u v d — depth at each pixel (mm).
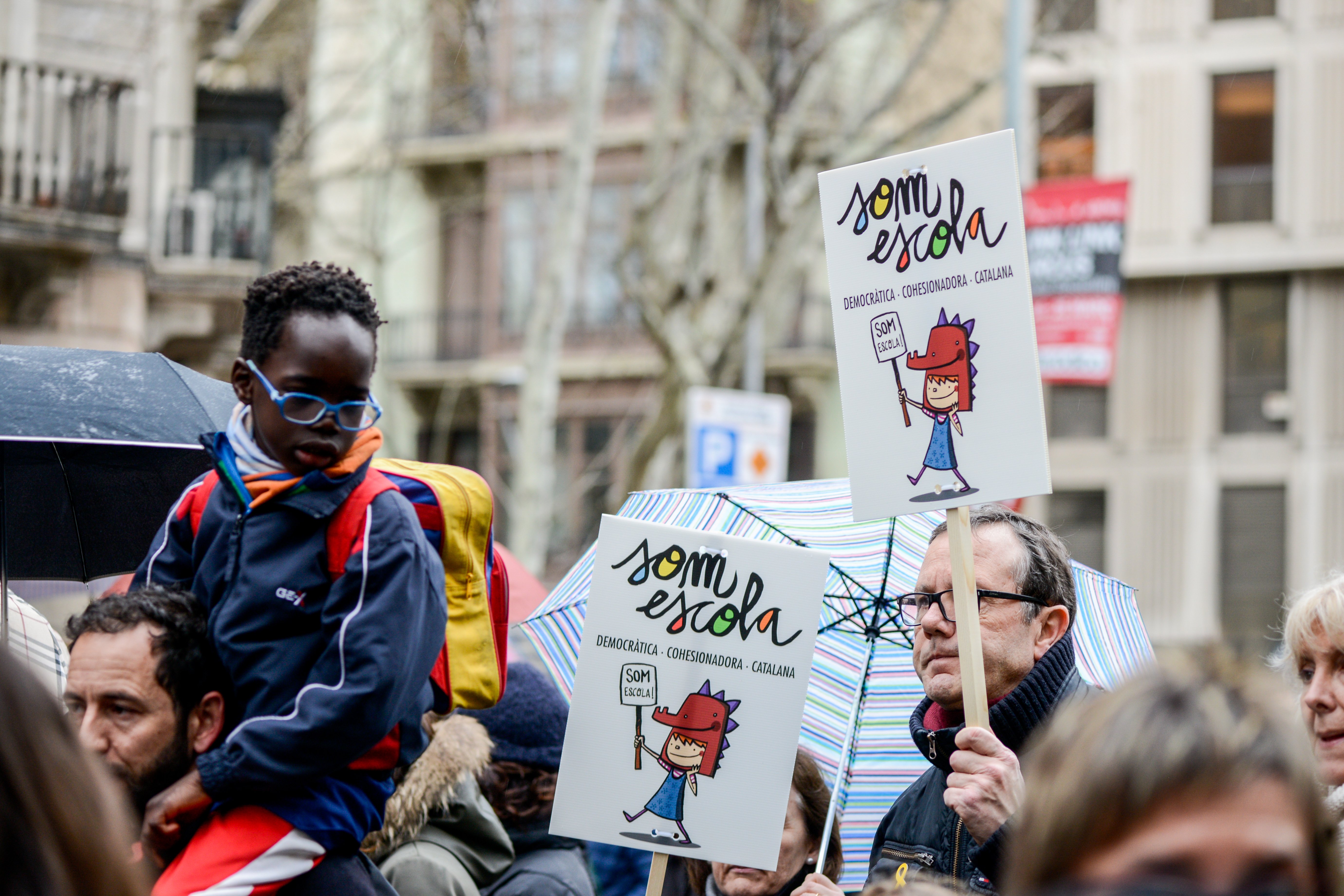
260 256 17109
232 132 16531
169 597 2795
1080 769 1447
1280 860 1395
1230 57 27453
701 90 15711
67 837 1552
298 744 2596
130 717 2711
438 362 28844
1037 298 12719
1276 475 27453
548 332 14195
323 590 2764
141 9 15508
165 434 3629
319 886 2748
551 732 4320
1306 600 3496
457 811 3832
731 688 3285
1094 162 27844
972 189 3258
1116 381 28219
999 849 2836
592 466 26828
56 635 4117
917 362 3287
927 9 21297
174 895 2598
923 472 3248
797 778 3803
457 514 3006
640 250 14945
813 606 3316
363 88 21375
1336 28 27188
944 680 3320
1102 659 3941
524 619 4305
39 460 4219
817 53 16141
